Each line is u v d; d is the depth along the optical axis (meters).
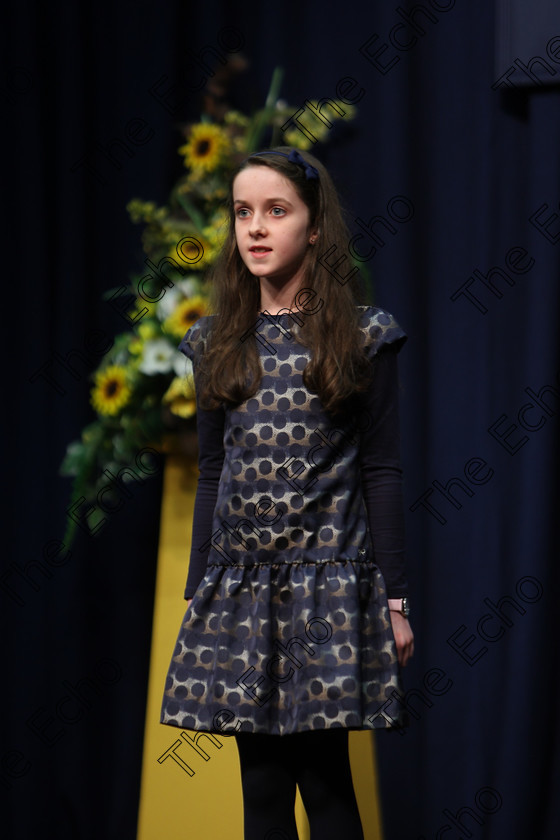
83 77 7.20
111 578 7.30
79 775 7.22
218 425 4.85
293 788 4.68
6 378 7.36
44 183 7.28
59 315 7.21
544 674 6.41
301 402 4.54
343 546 4.50
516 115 6.66
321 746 4.63
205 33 7.14
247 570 4.55
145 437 6.29
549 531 6.43
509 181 6.69
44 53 7.29
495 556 6.65
